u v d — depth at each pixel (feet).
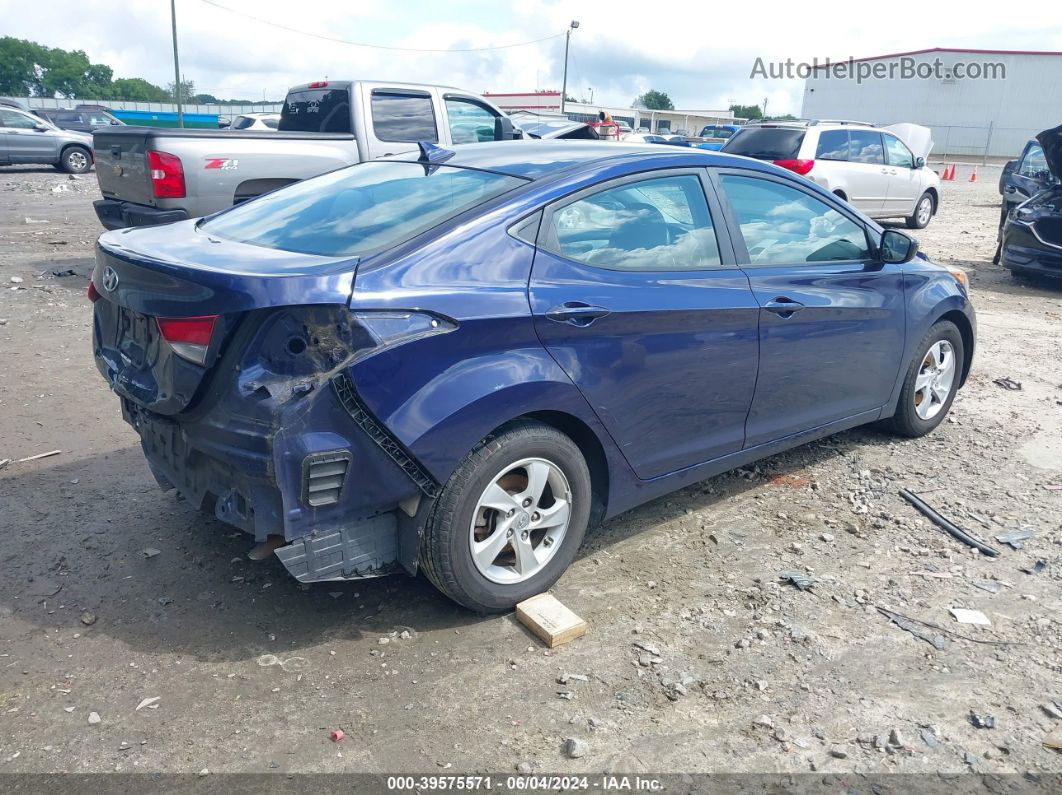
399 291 9.66
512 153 13.01
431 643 10.64
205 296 9.27
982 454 17.16
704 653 10.56
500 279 10.51
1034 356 24.61
